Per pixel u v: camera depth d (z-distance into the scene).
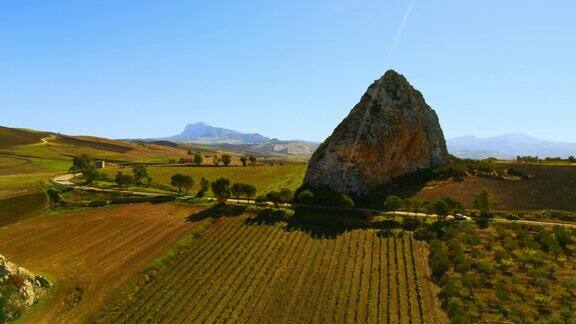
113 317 54.91
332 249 72.69
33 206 102.75
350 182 101.06
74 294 60.59
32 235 85.50
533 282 58.22
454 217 83.81
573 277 59.25
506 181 101.44
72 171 140.38
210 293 59.75
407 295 57.72
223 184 97.44
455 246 70.00
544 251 68.12
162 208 97.62
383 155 105.19
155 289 61.56
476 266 64.19
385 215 87.50
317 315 53.75
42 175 142.62
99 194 109.94
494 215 85.06
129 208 98.81
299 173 130.38
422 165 112.62
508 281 58.97
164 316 54.72
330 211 90.75
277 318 53.41
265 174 133.62
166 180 129.88
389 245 73.19
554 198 89.69
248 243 76.25
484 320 50.56
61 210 99.88
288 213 88.69
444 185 102.06
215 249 74.25
